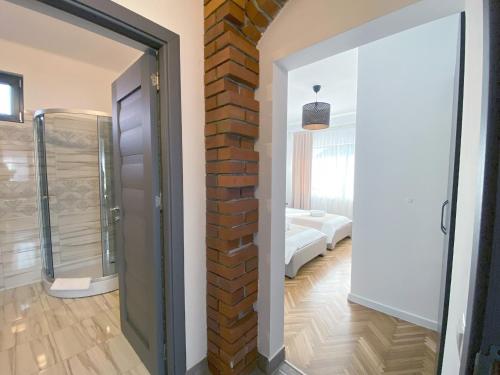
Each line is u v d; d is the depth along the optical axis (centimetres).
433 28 192
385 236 219
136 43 119
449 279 108
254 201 145
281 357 161
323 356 169
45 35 225
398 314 213
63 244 271
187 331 142
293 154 661
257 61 142
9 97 249
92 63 285
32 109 262
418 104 200
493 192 31
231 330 137
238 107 131
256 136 144
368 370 157
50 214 262
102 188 267
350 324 205
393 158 213
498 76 31
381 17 100
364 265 232
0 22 204
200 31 138
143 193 138
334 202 588
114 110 165
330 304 238
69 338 181
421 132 199
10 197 256
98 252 293
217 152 135
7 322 200
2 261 254
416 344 180
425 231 199
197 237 144
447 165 188
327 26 116
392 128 212
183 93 132
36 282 272
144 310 149
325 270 321
